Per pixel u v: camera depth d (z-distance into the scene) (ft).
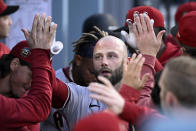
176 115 17.71
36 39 25.86
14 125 24.86
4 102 24.70
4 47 45.93
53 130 33.73
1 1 44.91
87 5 66.95
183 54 27.63
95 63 27.30
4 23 45.14
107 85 19.33
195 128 16.74
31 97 25.23
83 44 34.19
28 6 53.78
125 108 19.92
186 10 55.52
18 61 28.96
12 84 28.94
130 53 30.19
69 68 36.35
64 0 65.10
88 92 29.07
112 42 27.30
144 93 24.00
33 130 29.35
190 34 26.91
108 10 71.46
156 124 17.84
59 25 64.90
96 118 16.06
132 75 21.71
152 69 24.93
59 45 26.02
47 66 25.81
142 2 82.43
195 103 17.75
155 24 33.63
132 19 33.50
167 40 47.01
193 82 17.85
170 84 18.17
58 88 27.68
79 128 16.11
